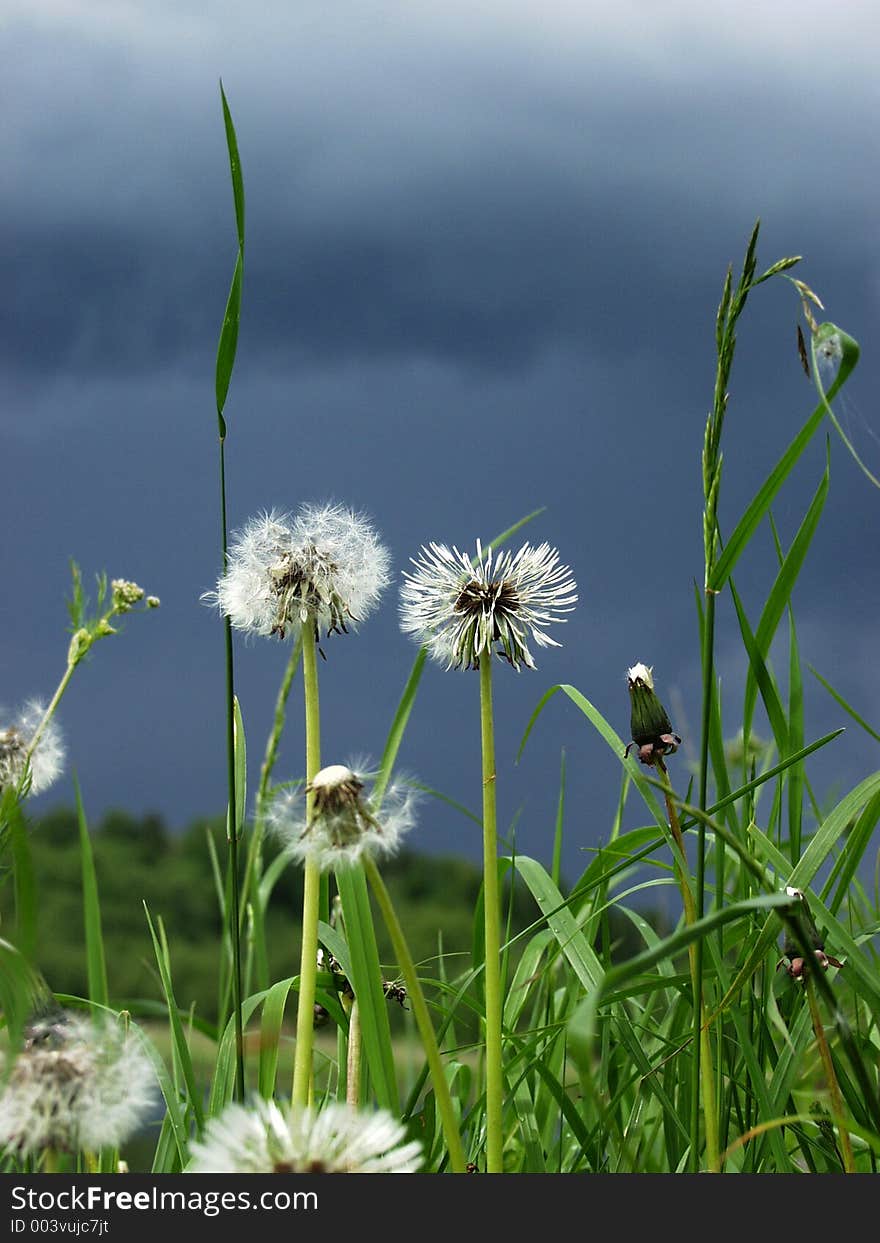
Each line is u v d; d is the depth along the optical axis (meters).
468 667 0.64
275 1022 0.65
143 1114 0.57
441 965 0.79
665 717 0.64
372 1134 0.56
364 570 0.65
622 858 0.72
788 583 0.66
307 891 0.62
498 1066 0.61
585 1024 0.51
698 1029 0.62
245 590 0.64
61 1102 0.56
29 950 0.54
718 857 0.67
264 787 0.57
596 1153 0.70
